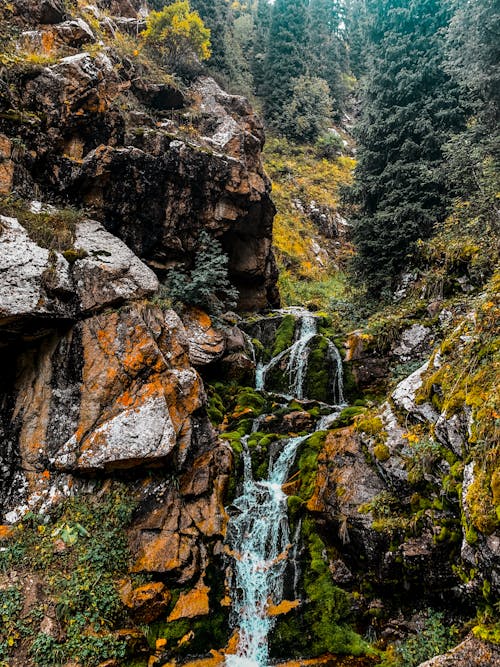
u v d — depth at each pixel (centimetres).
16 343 786
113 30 1367
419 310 1173
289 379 1271
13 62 920
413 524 645
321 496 785
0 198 819
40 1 1090
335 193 2931
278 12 3666
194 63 1537
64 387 773
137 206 1070
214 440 862
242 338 1270
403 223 1372
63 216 900
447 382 682
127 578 654
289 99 3350
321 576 716
